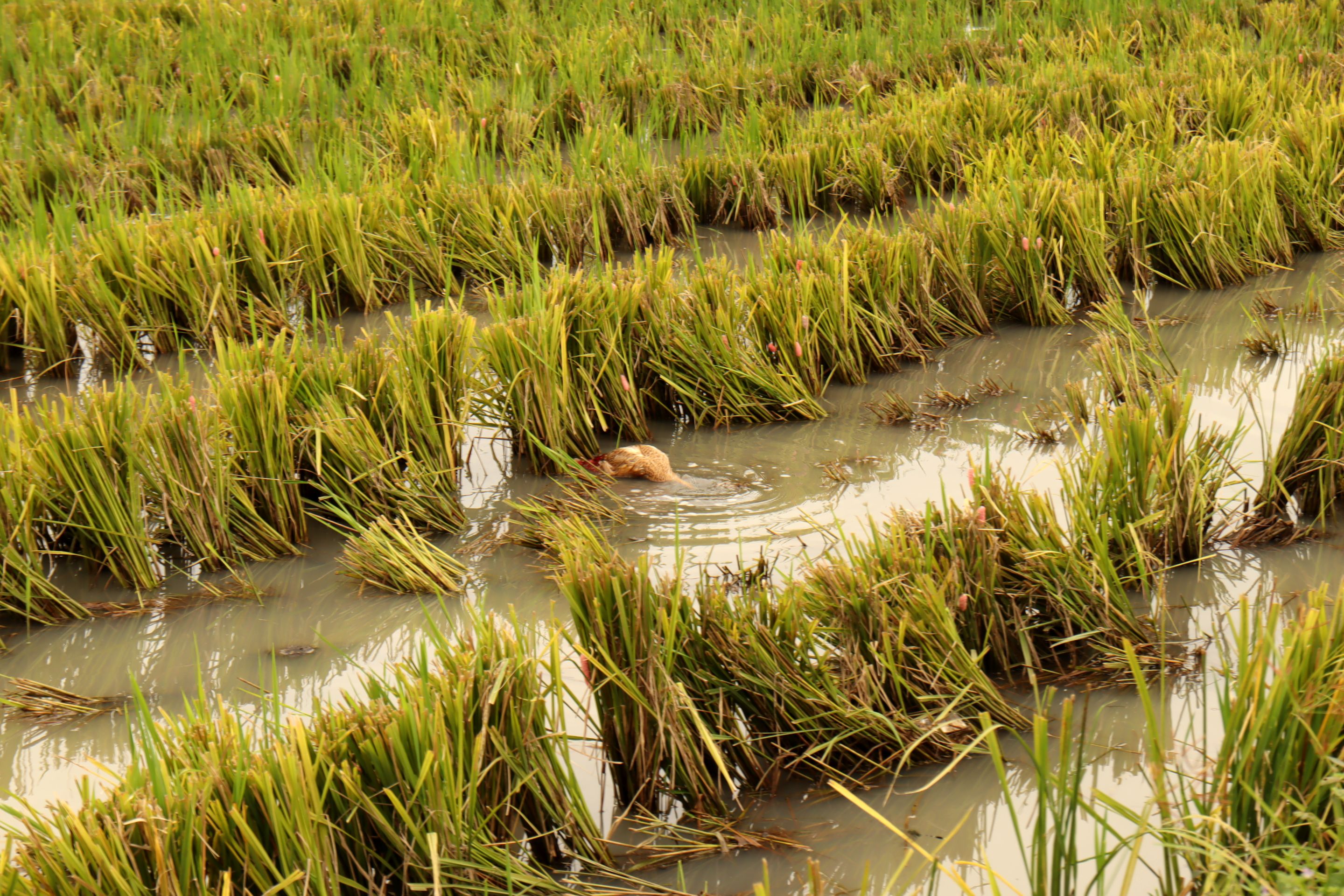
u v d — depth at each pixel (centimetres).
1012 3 1362
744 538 487
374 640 436
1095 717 356
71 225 820
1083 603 389
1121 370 586
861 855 311
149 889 261
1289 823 259
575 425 578
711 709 349
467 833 295
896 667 356
